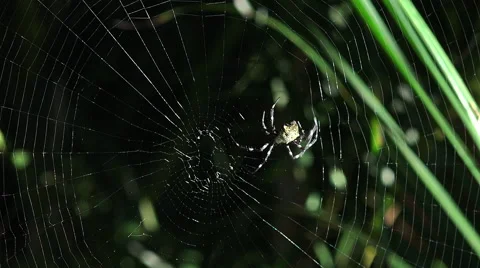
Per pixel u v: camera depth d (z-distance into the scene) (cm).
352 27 72
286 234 74
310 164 74
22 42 72
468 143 67
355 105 70
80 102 74
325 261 72
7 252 72
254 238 74
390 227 71
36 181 74
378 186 71
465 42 69
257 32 74
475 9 69
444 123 36
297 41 69
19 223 73
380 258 70
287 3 73
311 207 73
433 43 34
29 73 73
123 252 74
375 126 70
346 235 71
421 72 69
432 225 70
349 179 73
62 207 74
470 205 68
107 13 74
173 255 74
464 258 68
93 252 74
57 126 74
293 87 74
